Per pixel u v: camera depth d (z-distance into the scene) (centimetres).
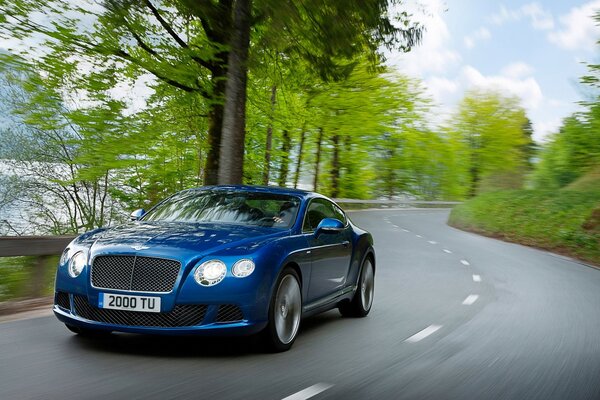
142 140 1574
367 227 2758
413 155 5581
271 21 1198
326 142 4462
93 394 423
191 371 497
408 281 1176
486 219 3003
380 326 746
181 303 525
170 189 2436
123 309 530
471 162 6706
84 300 553
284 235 618
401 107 3959
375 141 4538
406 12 1402
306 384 473
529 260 1697
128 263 537
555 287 1162
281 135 3609
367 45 1393
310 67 1478
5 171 2639
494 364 564
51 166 2703
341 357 573
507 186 6644
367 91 3322
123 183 2525
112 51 1456
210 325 530
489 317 821
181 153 2119
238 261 543
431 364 555
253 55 1355
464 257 1684
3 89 2000
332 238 716
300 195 716
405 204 5344
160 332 527
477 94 6612
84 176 1569
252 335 567
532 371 545
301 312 634
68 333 625
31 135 2483
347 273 763
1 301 818
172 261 530
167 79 1552
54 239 857
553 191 3209
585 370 557
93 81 1505
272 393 443
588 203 2570
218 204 684
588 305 963
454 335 696
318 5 1197
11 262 855
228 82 1389
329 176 4878
